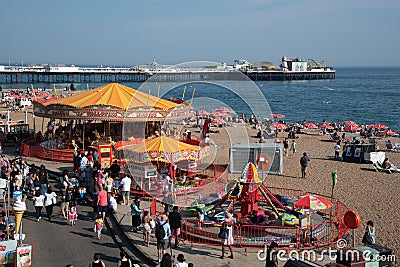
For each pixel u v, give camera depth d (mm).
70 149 28734
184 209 17547
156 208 18219
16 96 73812
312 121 68375
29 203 20516
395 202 21531
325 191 23781
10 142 33844
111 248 15344
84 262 14102
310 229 15680
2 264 13250
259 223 16594
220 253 14484
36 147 29469
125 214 18203
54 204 18828
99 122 33688
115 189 20469
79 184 21219
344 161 33281
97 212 17766
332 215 18734
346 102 100250
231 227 14109
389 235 16797
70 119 29016
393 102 99625
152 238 15703
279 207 18875
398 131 56844
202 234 15648
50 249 15133
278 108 88062
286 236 15477
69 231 16938
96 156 24375
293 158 34406
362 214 19547
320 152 37531
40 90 92938
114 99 28844
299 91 135500
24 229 17047
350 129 50094
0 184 16656
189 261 13766
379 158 32469
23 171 22406
